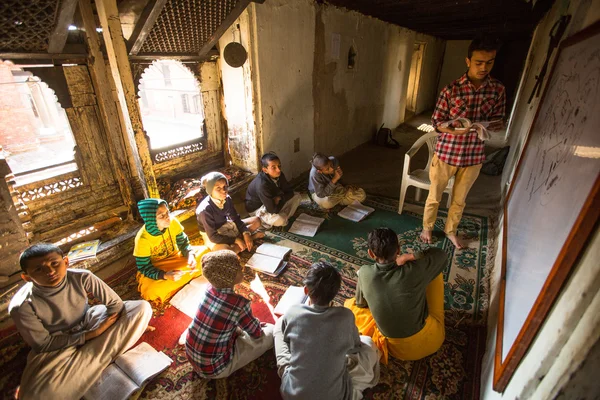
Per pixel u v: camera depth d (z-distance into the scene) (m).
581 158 1.03
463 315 2.10
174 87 8.23
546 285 0.91
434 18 5.69
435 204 2.75
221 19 2.72
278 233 3.11
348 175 4.60
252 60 3.26
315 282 1.34
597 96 1.05
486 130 2.18
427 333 1.70
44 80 2.27
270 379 1.75
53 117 6.03
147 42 2.56
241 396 1.67
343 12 4.46
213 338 1.56
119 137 2.74
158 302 2.26
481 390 1.59
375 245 1.57
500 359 1.29
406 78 7.52
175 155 3.37
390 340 1.72
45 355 1.58
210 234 2.59
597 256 0.72
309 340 1.34
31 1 1.74
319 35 4.11
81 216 2.71
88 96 2.51
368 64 5.55
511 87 9.81
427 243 2.89
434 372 1.75
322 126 4.77
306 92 4.17
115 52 2.24
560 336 0.79
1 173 2.07
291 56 3.73
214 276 1.52
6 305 2.06
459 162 2.46
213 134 3.67
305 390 1.32
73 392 1.59
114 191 2.86
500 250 2.37
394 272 1.58
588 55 1.34
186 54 2.96
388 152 5.66
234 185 3.51
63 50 2.27
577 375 0.71
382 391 1.67
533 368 0.90
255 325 1.69
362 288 1.71
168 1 2.24
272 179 3.12
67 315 1.70
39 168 2.44
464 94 2.25
